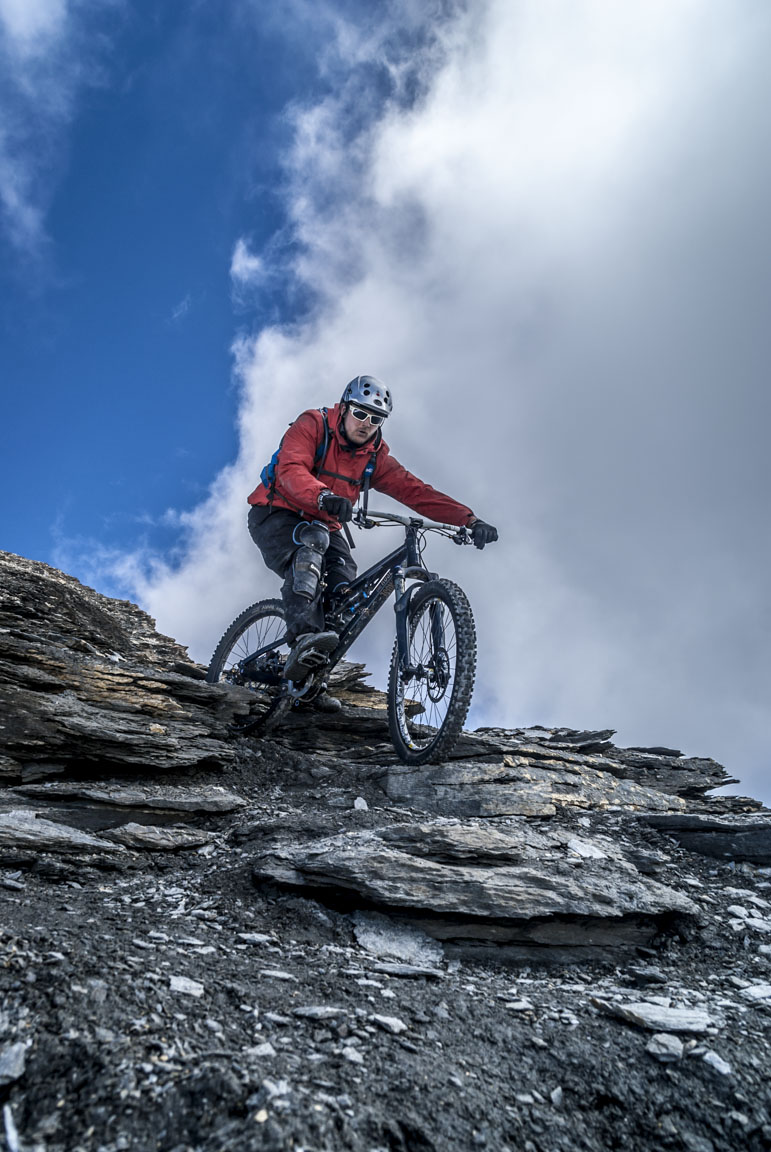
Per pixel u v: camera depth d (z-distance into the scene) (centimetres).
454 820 407
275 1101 165
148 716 494
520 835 369
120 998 203
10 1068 170
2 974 207
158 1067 175
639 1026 228
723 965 290
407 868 317
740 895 346
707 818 407
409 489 557
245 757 508
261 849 364
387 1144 163
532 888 315
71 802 398
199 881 329
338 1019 212
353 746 613
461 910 298
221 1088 168
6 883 296
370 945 285
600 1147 180
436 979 261
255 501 548
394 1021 214
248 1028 200
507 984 269
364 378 514
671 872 369
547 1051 212
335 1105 169
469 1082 191
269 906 305
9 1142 152
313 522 508
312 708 552
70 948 231
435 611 491
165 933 265
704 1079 201
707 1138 184
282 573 536
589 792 475
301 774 502
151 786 439
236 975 235
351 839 352
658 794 508
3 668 464
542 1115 185
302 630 488
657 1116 190
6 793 397
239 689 557
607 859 364
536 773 482
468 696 443
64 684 483
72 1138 154
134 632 864
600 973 287
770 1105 192
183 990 215
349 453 528
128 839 360
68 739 438
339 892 308
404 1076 187
